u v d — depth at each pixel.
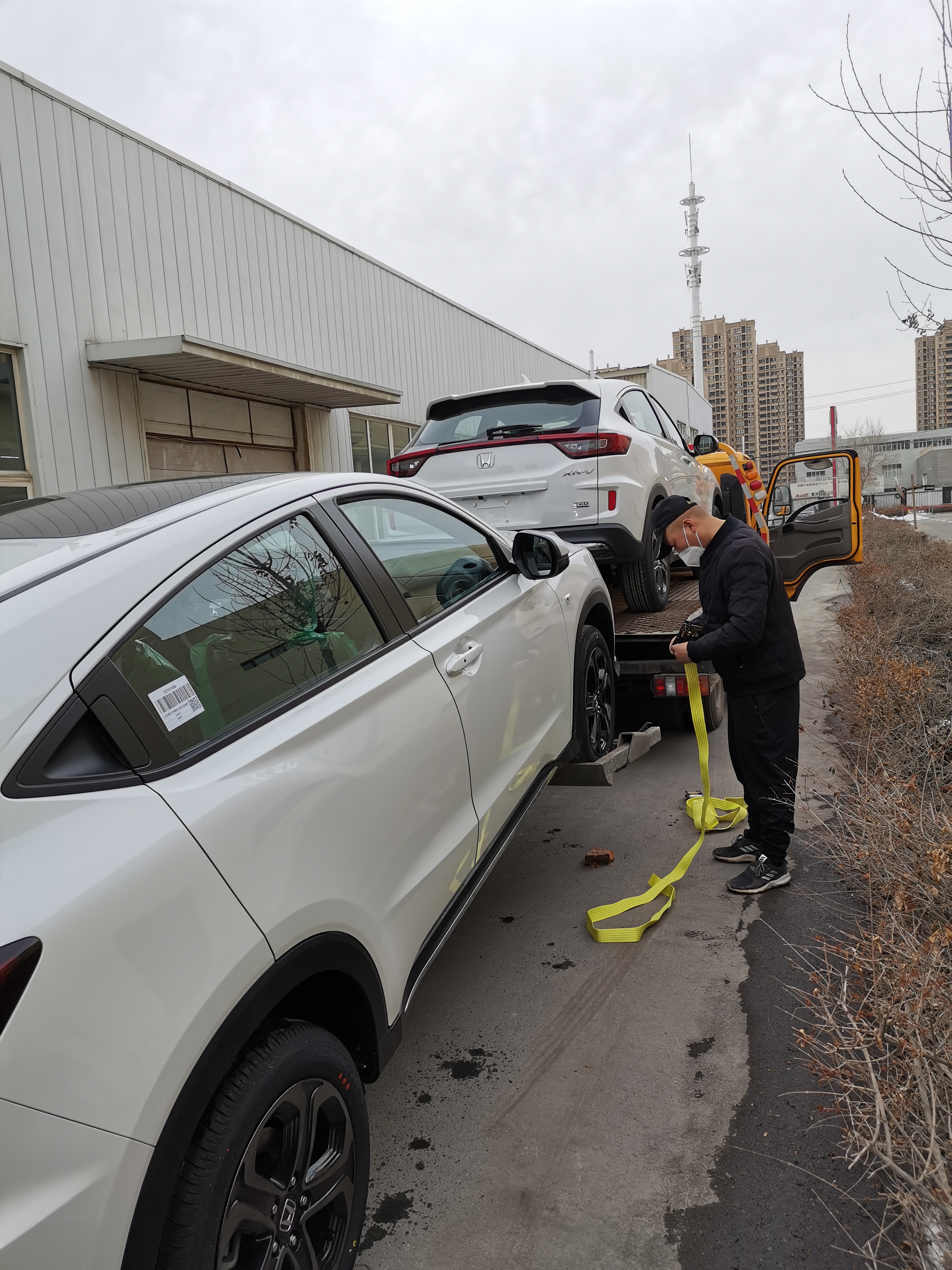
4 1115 1.14
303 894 1.71
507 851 4.43
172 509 1.98
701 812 4.47
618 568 5.56
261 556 2.02
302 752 1.85
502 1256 2.04
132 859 1.38
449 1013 3.04
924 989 2.07
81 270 8.36
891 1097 1.97
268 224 11.21
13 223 7.70
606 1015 2.96
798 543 6.95
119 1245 1.28
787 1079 2.55
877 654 6.28
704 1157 2.29
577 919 3.67
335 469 12.90
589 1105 2.52
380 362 14.05
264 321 11.12
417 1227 2.14
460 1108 2.56
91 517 1.94
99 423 8.55
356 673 2.17
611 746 4.32
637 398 6.17
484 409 5.61
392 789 2.13
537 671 3.27
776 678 3.60
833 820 4.37
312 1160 1.76
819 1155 2.26
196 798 1.56
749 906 3.64
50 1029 1.20
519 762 3.04
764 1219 2.07
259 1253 1.59
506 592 3.19
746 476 12.22
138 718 1.54
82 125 8.38
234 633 1.85
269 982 1.59
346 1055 1.86
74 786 1.39
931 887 2.67
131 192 8.96
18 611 1.49
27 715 1.38
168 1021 1.36
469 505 5.38
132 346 8.22
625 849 4.35
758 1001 2.95
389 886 2.10
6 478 7.75
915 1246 1.81
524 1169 2.30
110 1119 1.26
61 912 1.25
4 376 7.74
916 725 4.49
